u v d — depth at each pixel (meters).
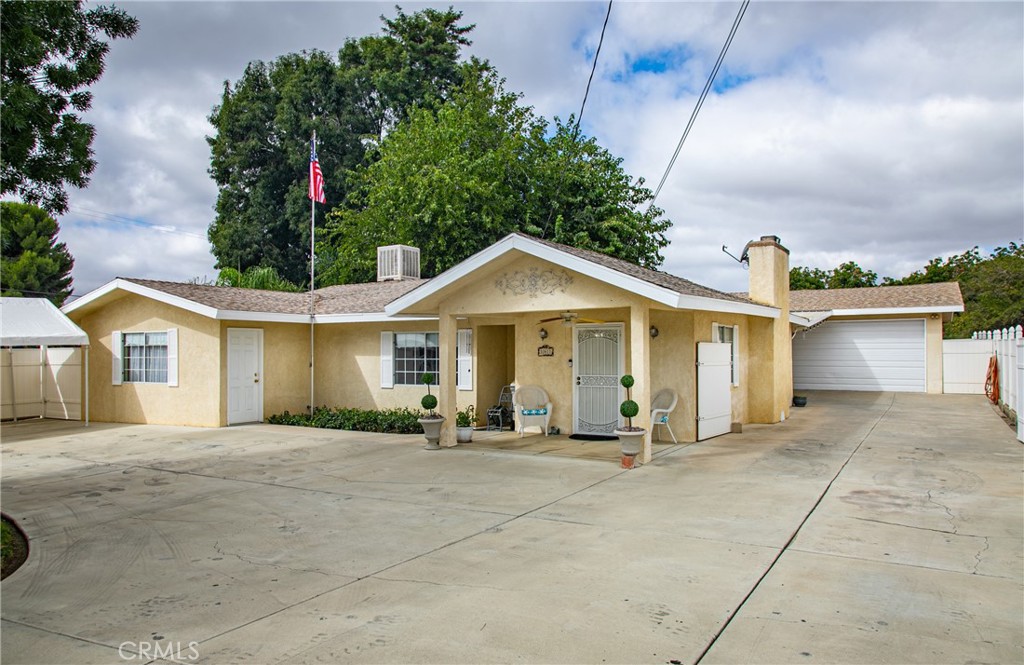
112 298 16.77
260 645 4.30
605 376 13.31
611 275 9.95
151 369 16.56
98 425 16.34
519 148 27.94
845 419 15.84
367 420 15.09
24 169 7.59
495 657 4.09
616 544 6.38
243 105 34.75
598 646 4.22
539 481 9.34
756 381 15.53
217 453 11.99
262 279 27.72
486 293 11.73
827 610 4.75
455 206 24.92
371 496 8.58
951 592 5.06
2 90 6.80
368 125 36.19
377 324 16.61
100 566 5.95
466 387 15.21
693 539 6.50
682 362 12.71
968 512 7.32
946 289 23.02
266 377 16.56
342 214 29.55
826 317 21.50
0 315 15.10
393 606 4.92
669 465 10.33
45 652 4.23
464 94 30.53
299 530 7.05
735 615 4.68
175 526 7.25
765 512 7.46
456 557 6.07
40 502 8.39
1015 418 13.96
